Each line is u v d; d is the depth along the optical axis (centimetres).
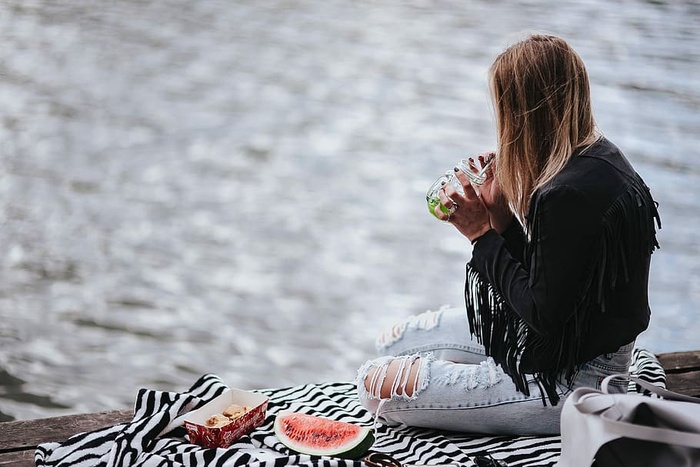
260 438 348
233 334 741
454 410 349
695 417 254
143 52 1834
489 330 343
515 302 323
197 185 1113
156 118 1399
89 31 2019
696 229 872
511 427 348
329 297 805
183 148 1257
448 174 352
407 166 1150
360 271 857
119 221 998
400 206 1024
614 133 1173
